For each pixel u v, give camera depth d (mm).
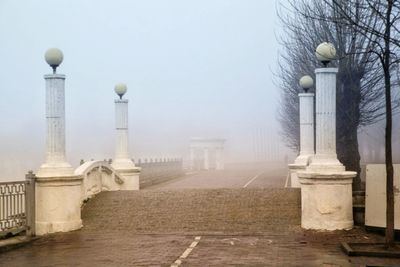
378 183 13664
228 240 12992
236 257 10883
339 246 12078
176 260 10633
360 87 19719
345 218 13945
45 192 14383
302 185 14352
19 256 11625
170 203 16781
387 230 11477
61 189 14477
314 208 14016
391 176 11531
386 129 11594
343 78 19219
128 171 21734
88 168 17250
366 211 13828
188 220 15398
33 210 14102
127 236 13859
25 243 13094
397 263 10180
